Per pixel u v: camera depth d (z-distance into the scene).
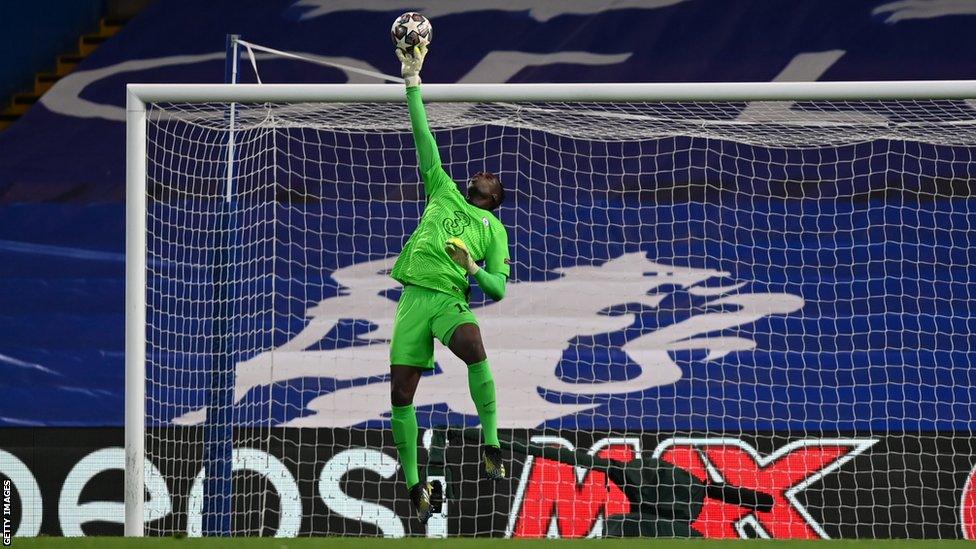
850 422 26.52
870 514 24.64
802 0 35.62
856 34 34.66
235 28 36.56
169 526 25.66
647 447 25.27
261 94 20.00
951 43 34.22
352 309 28.33
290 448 25.73
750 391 27.02
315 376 27.39
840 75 33.75
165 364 27.67
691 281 28.42
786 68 34.06
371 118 24.53
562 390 27.09
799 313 28.03
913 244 28.67
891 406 26.73
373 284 28.69
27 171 32.66
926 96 19.53
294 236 29.17
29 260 29.73
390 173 30.17
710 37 35.06
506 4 36.47
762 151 30.20
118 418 27.30
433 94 19.78
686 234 29.05
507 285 28.52
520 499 24.86
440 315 16.25
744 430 25.95
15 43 38.28
